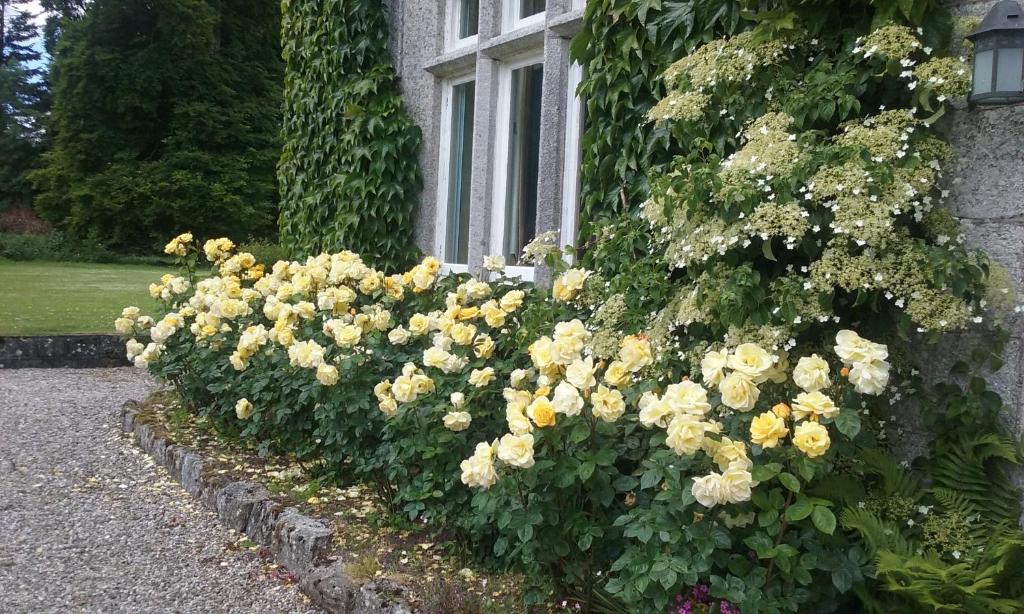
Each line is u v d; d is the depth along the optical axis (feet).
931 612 6.59
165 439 14.64
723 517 6.86
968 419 7.77
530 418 7.76
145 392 21.59
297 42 22.47
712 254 8.04
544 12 16.10
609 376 7.39
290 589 9.51
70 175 87.97
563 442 7.72
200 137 88.74
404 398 9.21
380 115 19.33
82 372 25.31
